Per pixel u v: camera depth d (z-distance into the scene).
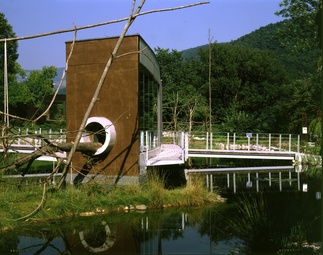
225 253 5.55
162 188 9.72
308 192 11.76
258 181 14.58
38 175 13.38
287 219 7.73
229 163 21.97
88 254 5.64
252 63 38.72
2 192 8.18
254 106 39.12
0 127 6.49
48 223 7.37
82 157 10.21
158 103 15.87
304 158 20.45
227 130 30.64
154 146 14.02
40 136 7.03
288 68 45.56
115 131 10.10
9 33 32.66
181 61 42.41
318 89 24.53
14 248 5.94
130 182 9.88
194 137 26.67
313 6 20.55
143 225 7.43
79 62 10.49
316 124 22.48
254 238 5.82
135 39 10.08
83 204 8.27
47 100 39.16
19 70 42.16
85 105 10.41
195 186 10.09
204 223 7.58
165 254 5.55
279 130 35.50
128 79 10.13
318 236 6.18
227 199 10.24
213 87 38.94
